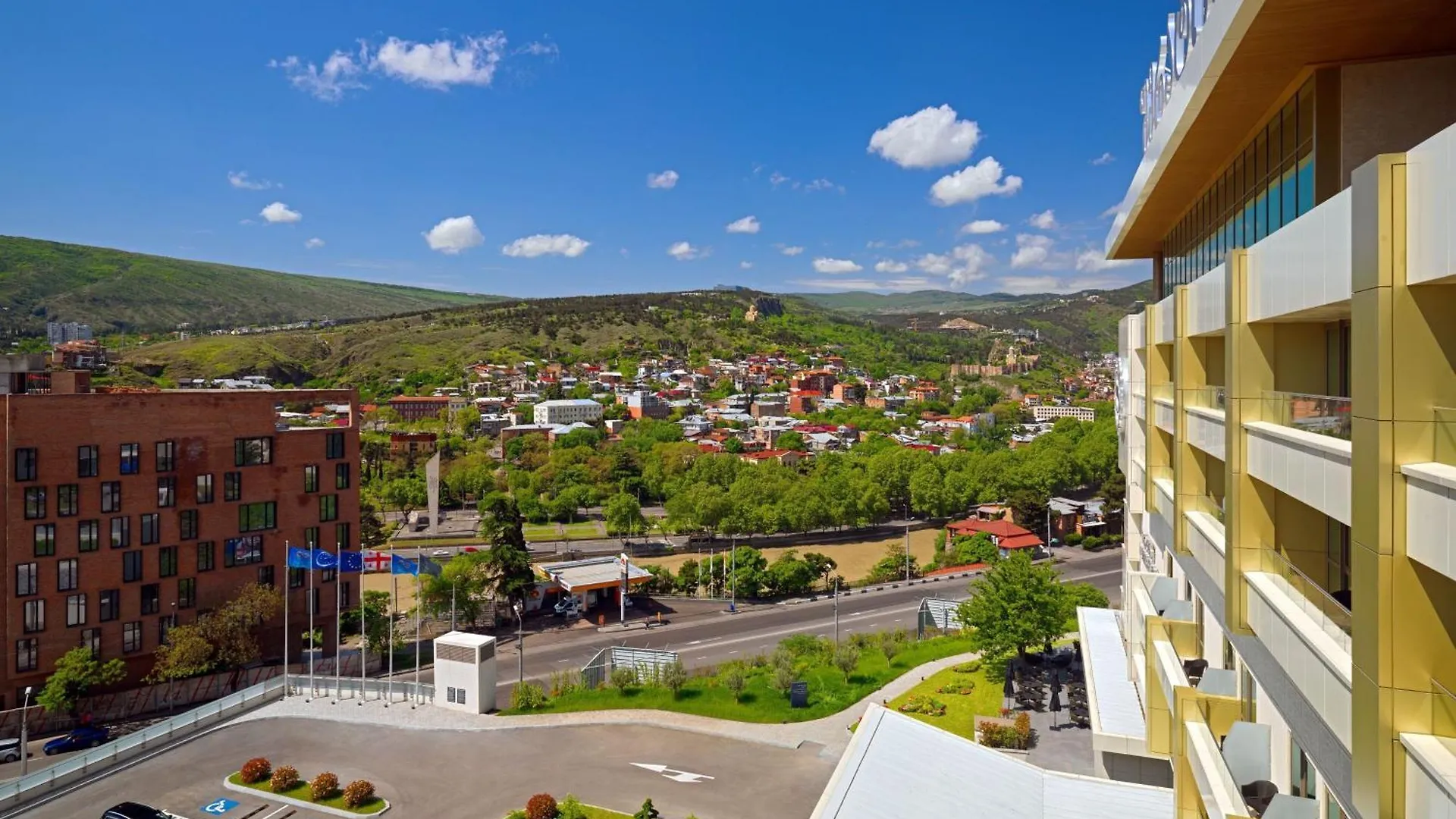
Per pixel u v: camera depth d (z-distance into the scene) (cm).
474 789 5006
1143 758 3919
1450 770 1080
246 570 8506
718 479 19062
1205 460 2742
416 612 9844
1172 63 2825
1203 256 3550
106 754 5347
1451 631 1159
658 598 11744
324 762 5397
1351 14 1805
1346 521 1392
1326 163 2103
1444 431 1135
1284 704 1683
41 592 7319
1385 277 1175
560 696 6712
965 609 7075
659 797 4872
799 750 5591
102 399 7656
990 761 3644
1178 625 3069
